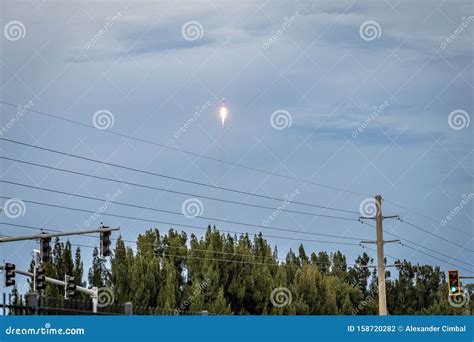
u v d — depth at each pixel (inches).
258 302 3592.5
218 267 3555.6
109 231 2028.8
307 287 3809.1
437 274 4650.6
